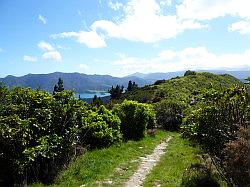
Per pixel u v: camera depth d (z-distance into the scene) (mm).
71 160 18484
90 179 17078
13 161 14727
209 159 17375
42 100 17719
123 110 31500
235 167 12273
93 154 21391
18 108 16719
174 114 44531
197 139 15133
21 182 15234
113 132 25859
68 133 17922
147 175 18359
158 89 85375
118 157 22203
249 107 14523
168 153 24531
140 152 24953
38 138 16516
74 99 18688
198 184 15031
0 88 17828
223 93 14812
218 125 14695
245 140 12102
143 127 31891
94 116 25047
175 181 16469
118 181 16969
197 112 15258
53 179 16406
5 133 14531
